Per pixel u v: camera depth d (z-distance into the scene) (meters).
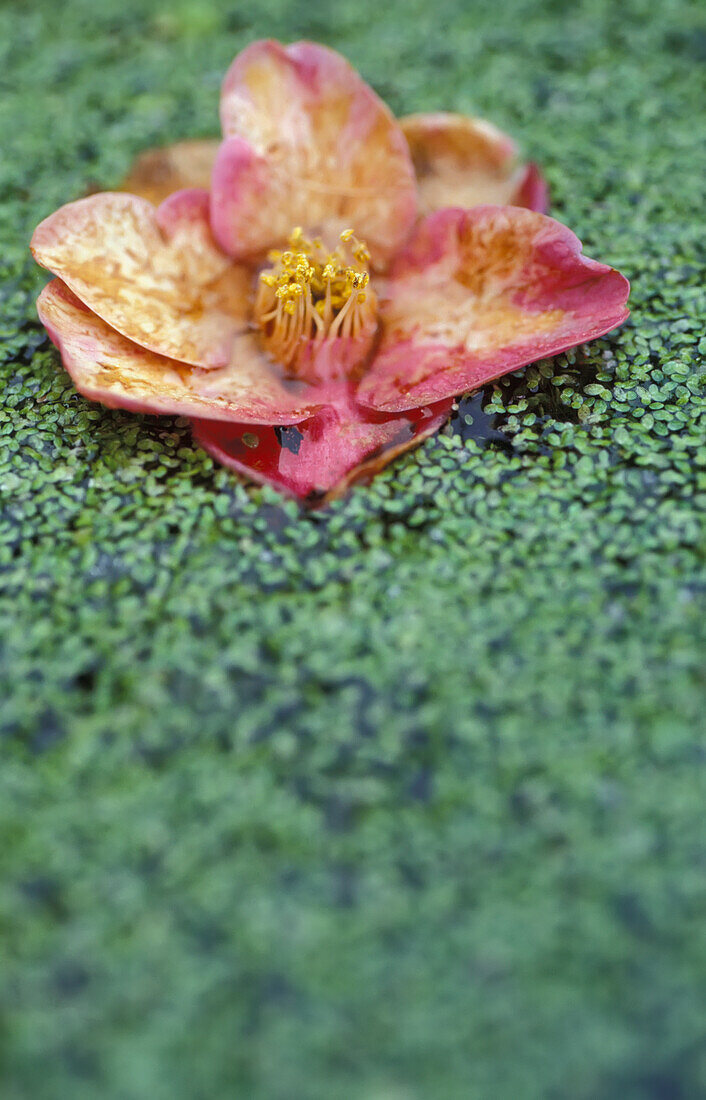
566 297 0.28
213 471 0.28
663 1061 0.23
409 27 0.37
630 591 0.27
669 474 0.28
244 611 0.27
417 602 0.27
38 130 0.35
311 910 0.24
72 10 0.38
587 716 0.26
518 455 0.29
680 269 0.31
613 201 0.33
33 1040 0.24
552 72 0.36
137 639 0.27
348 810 0.25
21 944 0.24
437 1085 0.23
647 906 0.24
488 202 0.30
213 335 0.28
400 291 0.29
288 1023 0.24
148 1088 0.23
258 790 0.25
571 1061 0.23
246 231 0.29
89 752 0.26
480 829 0.25
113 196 0.28
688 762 0.25
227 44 0.37
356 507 0.28
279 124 0.29
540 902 0.24
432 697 0.26
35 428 0.29
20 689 0.26
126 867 0.25
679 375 0.30
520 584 0.27
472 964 0.24
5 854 0.25
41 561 0.28
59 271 0.28
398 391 0.28
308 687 0.26
